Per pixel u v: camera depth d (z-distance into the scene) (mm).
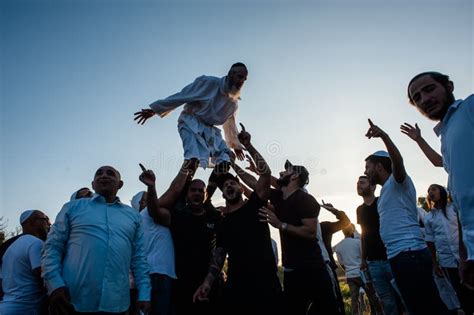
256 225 4566
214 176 5492
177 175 5324
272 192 5344
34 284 4449
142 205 6008
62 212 3916
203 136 5531
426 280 4141
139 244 4207
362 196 6105
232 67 5402
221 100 5531
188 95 5504
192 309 4875
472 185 2477
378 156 4910
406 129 4949
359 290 9055
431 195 6918
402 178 4270
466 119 2562
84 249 3758
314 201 4844
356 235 9383
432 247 6840
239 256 4457
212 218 5254
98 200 4074
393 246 4336
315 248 4727
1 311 4273
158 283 4777
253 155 4848
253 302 4234
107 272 3760
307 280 4582
